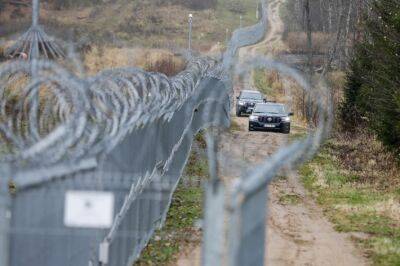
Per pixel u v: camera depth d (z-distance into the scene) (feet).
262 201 69.00
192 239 128.36
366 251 128.36
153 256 115.85
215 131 213.66
